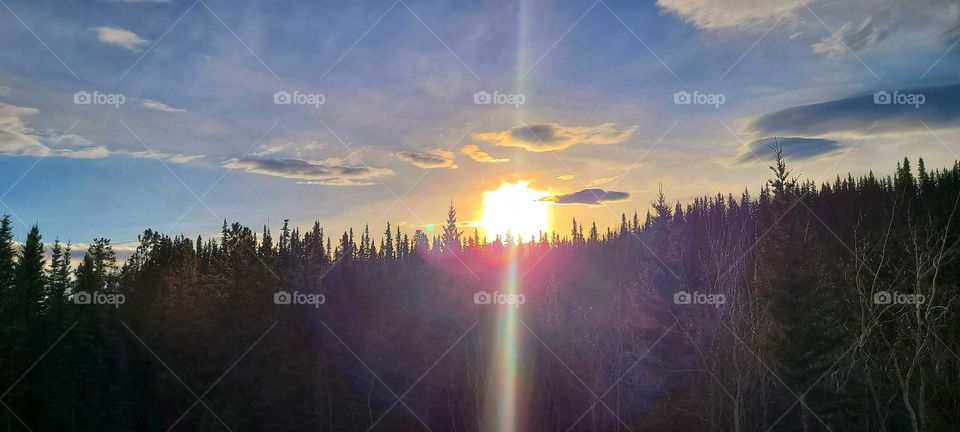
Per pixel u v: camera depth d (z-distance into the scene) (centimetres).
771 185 4681
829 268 4762
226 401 6247
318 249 8275
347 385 6297
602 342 6031
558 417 6300
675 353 4934
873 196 7450
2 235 6444
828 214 7238
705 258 4944
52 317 6425
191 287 7488
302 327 6481
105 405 6681
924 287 3759
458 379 6475
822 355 4112
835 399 4053
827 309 4206
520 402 6241
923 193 6756
